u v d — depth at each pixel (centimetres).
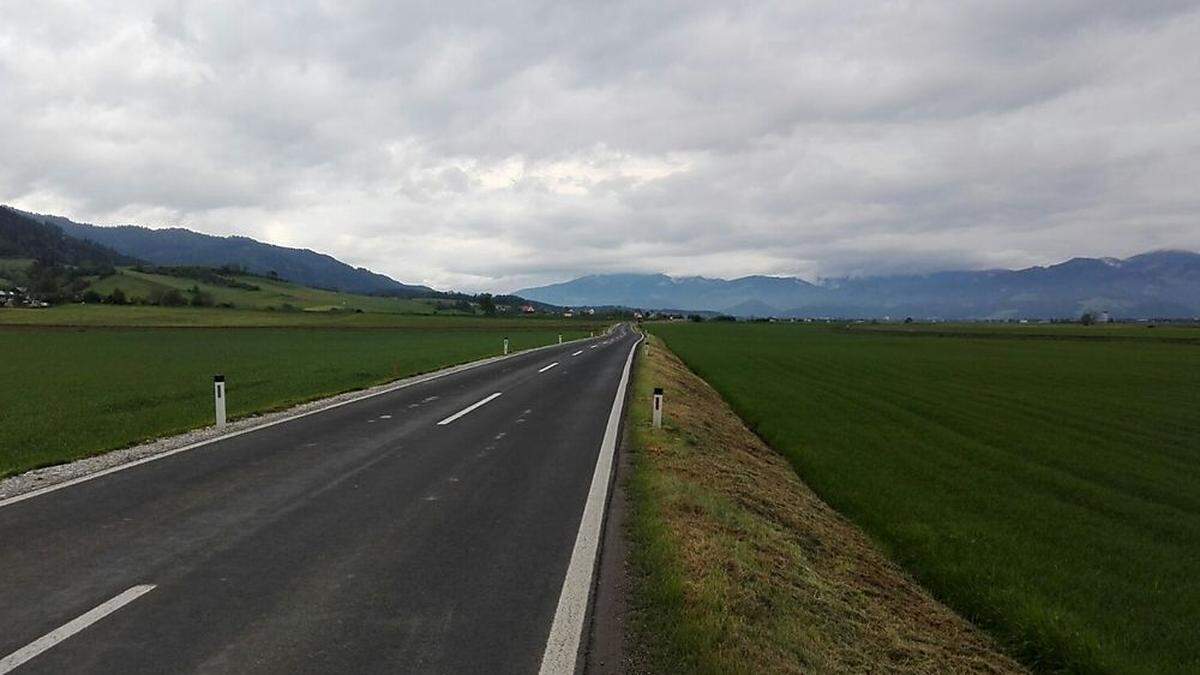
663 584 625
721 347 6881
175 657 484
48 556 680
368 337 7006
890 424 2194
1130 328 14550
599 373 2889
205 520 805
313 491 945
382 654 494
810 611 667
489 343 5912
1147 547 1078
